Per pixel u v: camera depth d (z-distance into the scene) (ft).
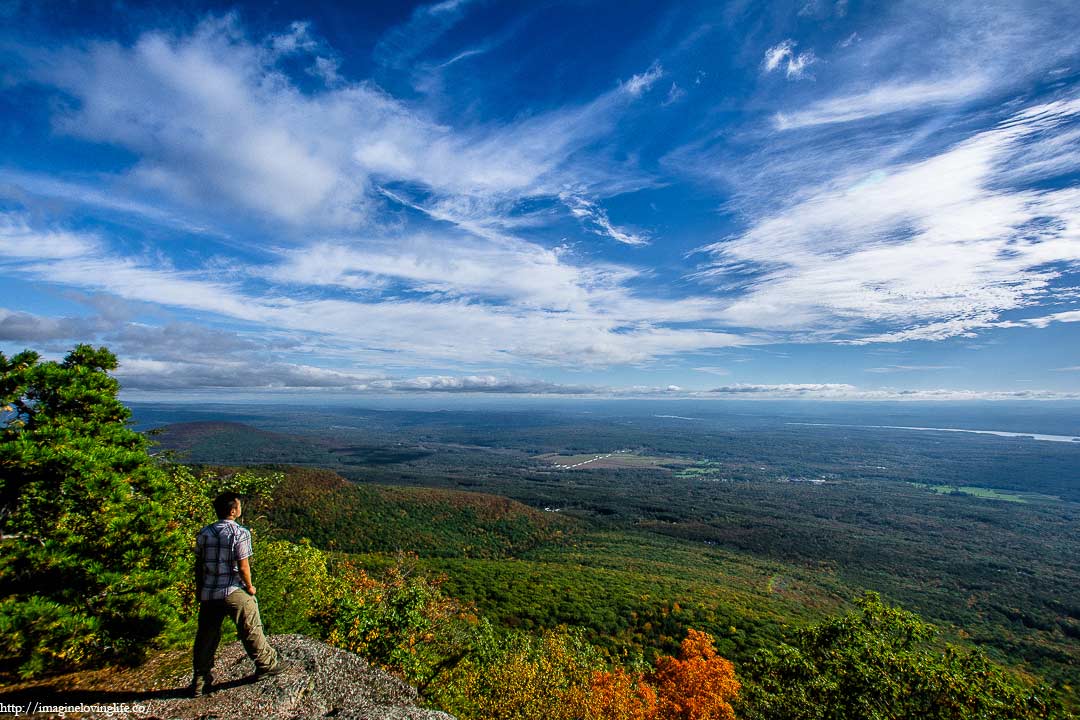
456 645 52.49
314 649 24.21
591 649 81.15
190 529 37.76
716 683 87.45
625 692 69.87
